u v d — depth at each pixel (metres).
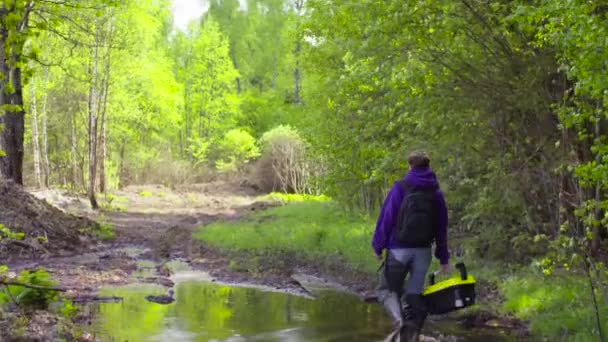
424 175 5.86
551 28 6.63
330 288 10.10
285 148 40.31
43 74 28.94
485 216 10.83
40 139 36.25
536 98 9.30
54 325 6.48
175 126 48.38
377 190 18.69
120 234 17.98
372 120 12.49
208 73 53.12
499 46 9.71
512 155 10.13
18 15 6.11
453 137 10.46
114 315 7.55
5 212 13.34
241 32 63.78
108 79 28.38
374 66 10.30
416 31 9.52
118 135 40.25
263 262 12.38
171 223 22.70
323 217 19.78
